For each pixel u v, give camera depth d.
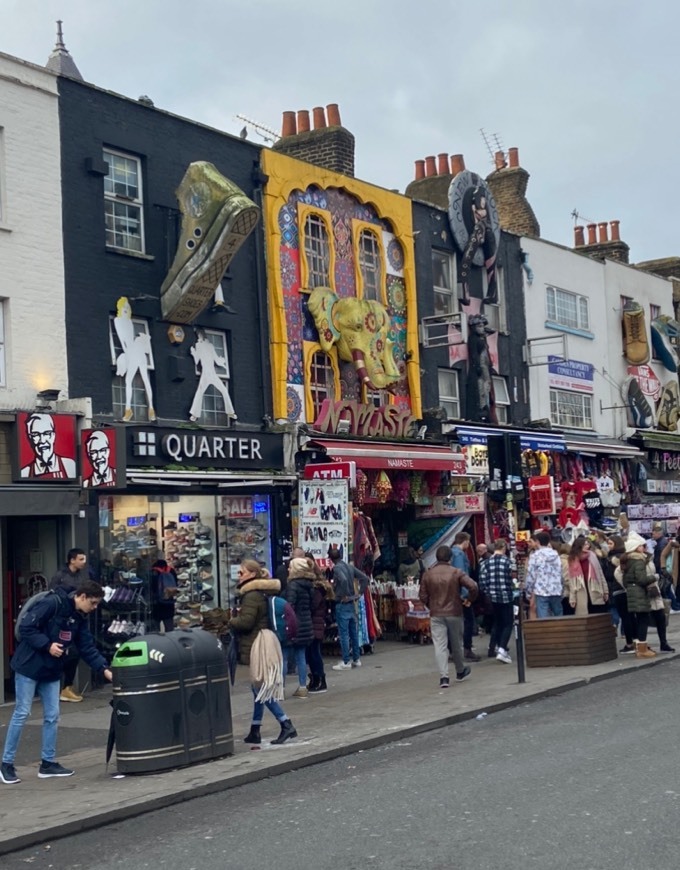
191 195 17.52
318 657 14.74
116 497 16.44
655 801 7.76
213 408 18.78
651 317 33.56
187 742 9.77
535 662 15.73
